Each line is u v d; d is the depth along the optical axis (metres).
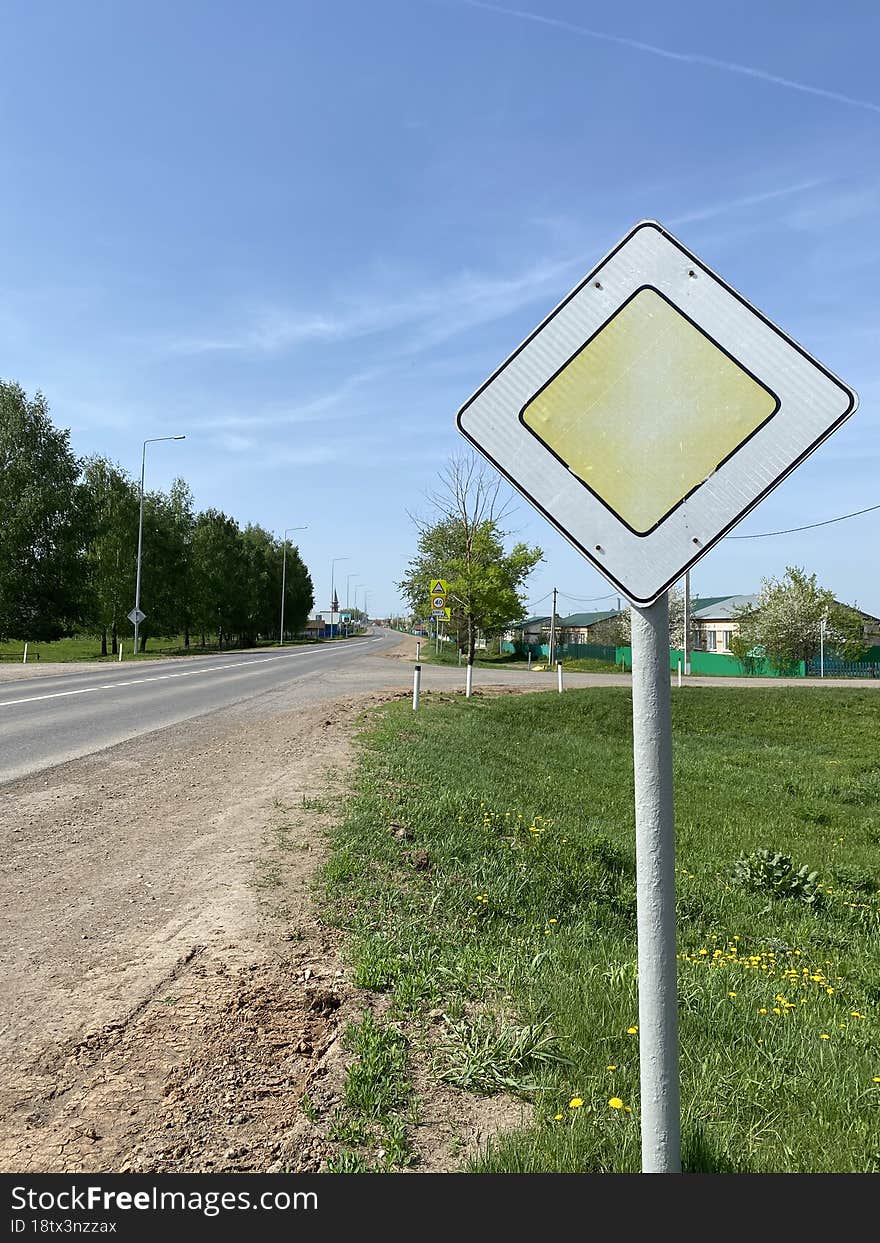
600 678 30.00
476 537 44.09
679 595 56.25
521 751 13.51
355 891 5.17
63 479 52.06
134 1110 2.82
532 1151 2.54
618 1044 3.30
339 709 15.70
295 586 96.94
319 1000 3.59
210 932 4.50
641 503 1.61
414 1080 3.03
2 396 51.25
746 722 21.02
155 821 7.02
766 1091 3.04
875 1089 3.14
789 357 1.57
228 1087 2.95
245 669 30.39
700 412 1.60
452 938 4.55
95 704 16.70
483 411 1.68
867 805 12.66
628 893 6.39
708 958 5.48
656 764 1.67
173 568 59.53
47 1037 3.33
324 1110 2.81
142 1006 3.61
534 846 6.97
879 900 7.61
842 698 23.05
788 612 48.03
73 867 5.73
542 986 3.82
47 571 50.28
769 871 7.84
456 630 49.38
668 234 1.63
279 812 7.26
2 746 11.00
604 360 1.63
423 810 7.32
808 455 1.55
